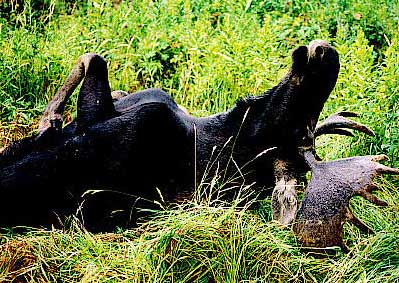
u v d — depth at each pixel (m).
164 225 6.93
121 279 6.61
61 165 7.10
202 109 10.36
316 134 7.76
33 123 9.59
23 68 10.37
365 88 9.62
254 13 12.36
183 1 12.30
